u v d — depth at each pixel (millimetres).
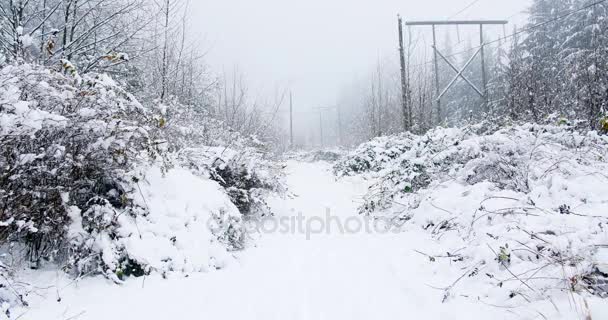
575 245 3094
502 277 3246
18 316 2799
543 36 22453
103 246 3684
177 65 10445
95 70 7062
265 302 3445
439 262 4066
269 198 8680
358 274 4160
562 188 4391
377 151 13398
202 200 5070
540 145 5543
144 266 3807
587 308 2375
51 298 3166
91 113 3689
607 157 5492
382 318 3074
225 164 6539
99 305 3164
